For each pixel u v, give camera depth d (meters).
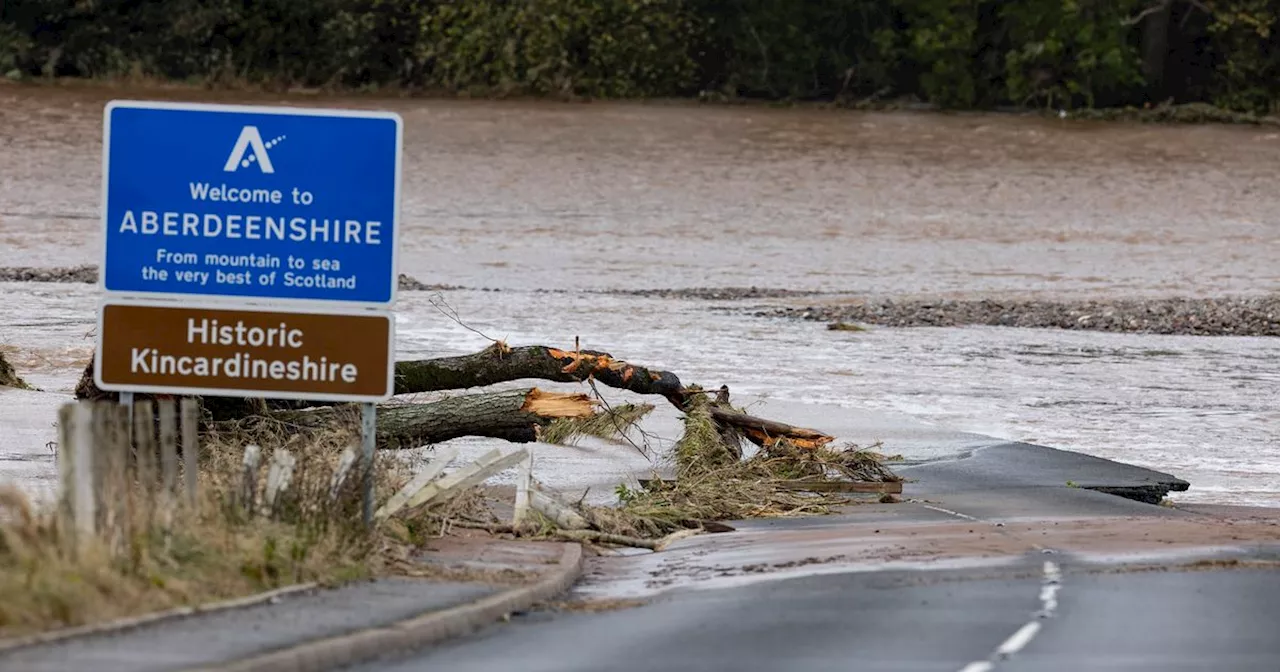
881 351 84.75
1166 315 100.94
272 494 33.25
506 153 175.12
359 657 25.95
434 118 193.25
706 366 77.81
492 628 29.14
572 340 85.25
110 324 35.84
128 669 23.20
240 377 35.81
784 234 141.62
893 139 192.38
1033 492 47.19
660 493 45.59
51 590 26.00
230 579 29.42
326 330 35.66
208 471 39.88
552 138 183.88
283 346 35.72
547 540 38.84
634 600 32.34
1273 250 141.12
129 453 34.06
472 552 36.19
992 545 37.09
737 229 143.12
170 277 35.81
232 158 35.72
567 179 163.88
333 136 35.62
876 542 37.81
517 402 48.62
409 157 171.38
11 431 54.56
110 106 35.69
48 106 191.25
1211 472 56.34
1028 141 194.25
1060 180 173.62
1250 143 198.25
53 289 100.44
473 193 155.75
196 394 36.31
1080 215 157.12
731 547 38.53
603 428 55.66
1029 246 139.50
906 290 113.75
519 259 123.62
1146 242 143.88
